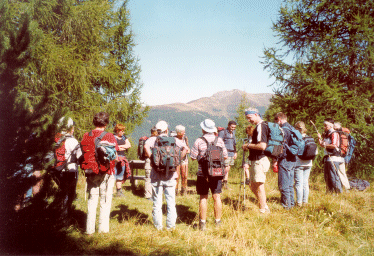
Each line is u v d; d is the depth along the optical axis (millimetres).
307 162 5480
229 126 7637
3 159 2582
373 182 9141
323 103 10062
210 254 3242
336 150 6133
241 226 4121
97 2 10727
